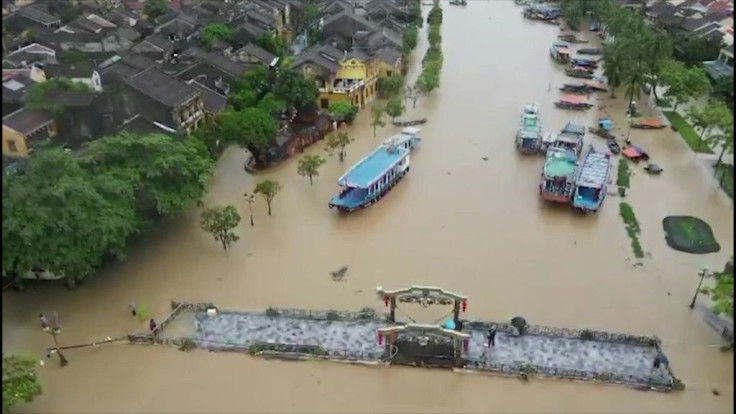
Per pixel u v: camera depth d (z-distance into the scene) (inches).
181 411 1829.5
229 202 2977.4
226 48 4672.7
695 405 1822.1
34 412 1823.3
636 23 4746.6
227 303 2278.5
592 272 2432.3
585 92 4431.6
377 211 2893.7
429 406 1835.6
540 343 2060.8
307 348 2025.1
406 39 5034.5
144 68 3875.5
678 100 3998.5
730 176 3147.1
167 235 2711.6
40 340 2112.5
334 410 1827.0
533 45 5605.3
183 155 2556.6
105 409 1839.3
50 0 5728.3
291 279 2413.9
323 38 5027.1
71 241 2132.1
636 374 1924.2
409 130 3614.7
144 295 2327.8
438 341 2030.0
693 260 2508.6
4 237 2096.5
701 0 6087.6
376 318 2172.7
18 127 3029.0
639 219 2810.0
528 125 3570.4
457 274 2423.7
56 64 4158.5
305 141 3533.5
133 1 6181.1
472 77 4734.3
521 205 2930.6
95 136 3189.0
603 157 3191.4
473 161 3378.4
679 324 2151.8
